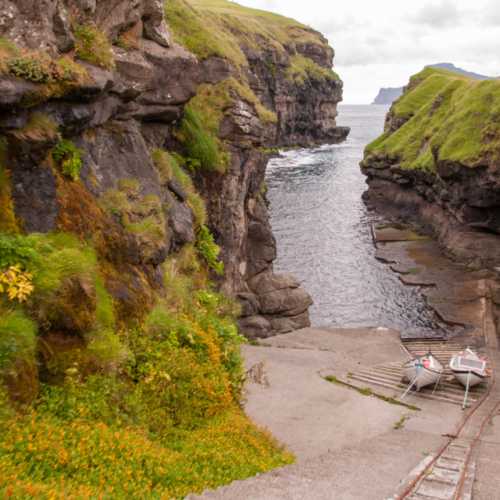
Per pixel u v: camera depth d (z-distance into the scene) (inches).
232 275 1133.1
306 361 1016.9
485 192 2081.7
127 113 641.6
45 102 449.7
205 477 349.1
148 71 634.8
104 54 528.1
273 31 6358.3
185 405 463.5
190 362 497.4
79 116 490.6
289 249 2258.9
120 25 626.5
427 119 3245.6
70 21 510.6
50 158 468.4
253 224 1343.5
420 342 1339.8
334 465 429.1
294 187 3683.6
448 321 1502.2
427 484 377.7
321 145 6560.0
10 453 278.4
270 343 1208.2
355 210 3061.0
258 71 4948.3
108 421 371.2
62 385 367.6
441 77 4020.7
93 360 398.0
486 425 717.9
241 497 304.7
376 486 355.9
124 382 432.8
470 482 390.9
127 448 334.0
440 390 888.3
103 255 499.5
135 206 575.5
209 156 1011.9
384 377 948.0
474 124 2326.5
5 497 226.2
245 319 1249.4
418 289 1785.2
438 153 2379.4
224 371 556.1
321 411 718.5
